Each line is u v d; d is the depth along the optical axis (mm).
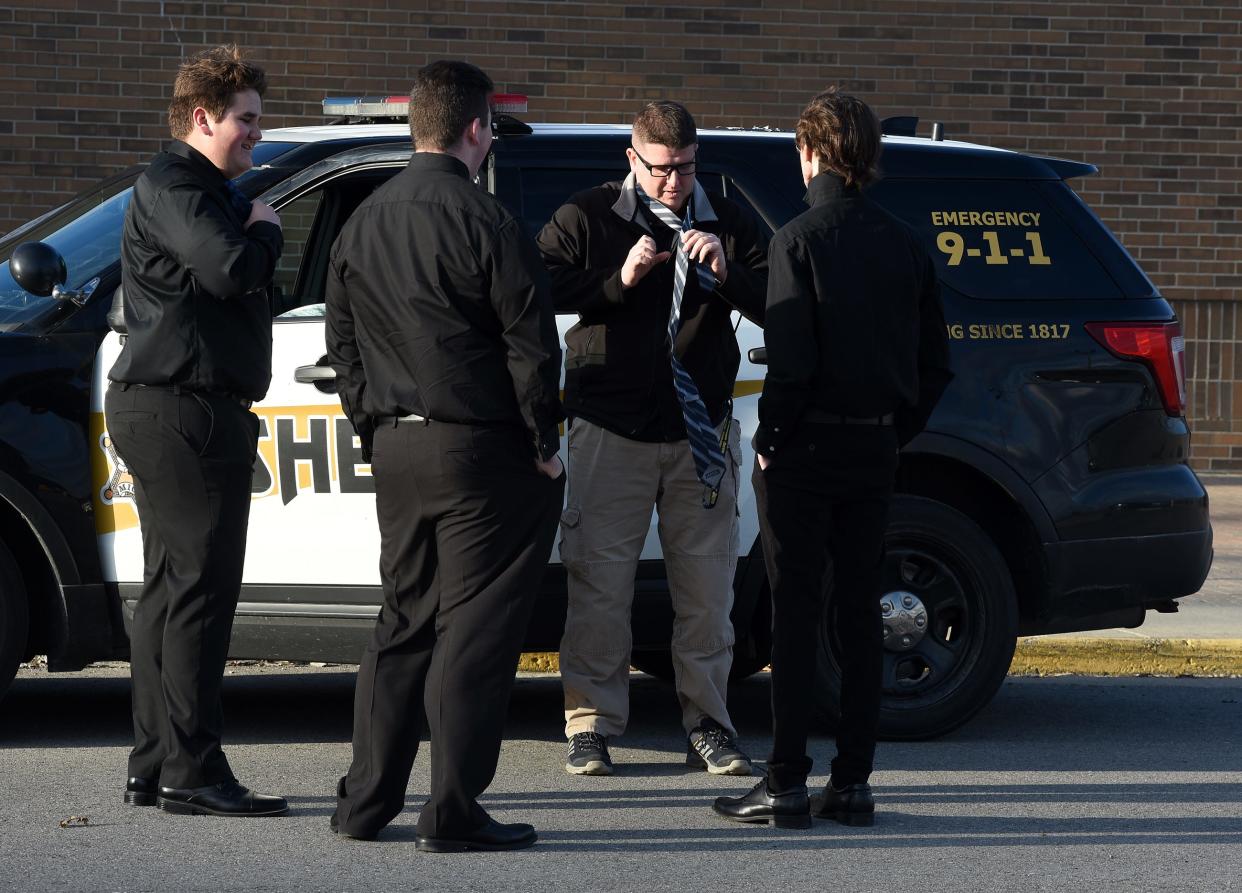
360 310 16406
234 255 16641
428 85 16406
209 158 17375
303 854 16719
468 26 45969
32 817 18031
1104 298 22844
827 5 47438
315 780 19969
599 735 20516
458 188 16203
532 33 46250
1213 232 49969
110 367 20094
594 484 19906
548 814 18516
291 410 20578
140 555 20297
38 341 20156
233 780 18328
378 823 17141
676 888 15836
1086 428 22484
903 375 17297
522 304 15961
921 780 20438
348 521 20500
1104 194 49500
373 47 45656
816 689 22062
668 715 24531
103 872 16031
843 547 17734
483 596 16453
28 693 25344
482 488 16172
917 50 48000
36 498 19984
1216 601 32562
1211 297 50094
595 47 46562
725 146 22469
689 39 46906
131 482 20281
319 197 21969
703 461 19203
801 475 17266
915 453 21969
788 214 22219
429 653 17047
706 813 18641
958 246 22562
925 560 22281
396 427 16375
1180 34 49188
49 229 22266
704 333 19594
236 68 17266
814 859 16906
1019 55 48500
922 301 17719
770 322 16984
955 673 22406
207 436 17422
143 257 17266
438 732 16594
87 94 44438
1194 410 50562
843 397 17047
